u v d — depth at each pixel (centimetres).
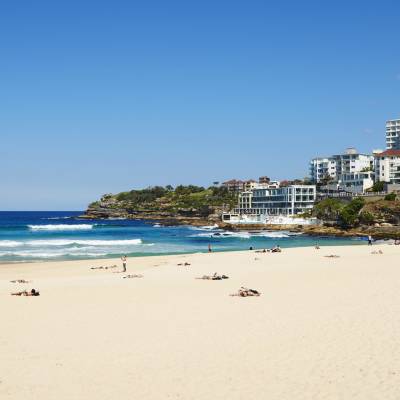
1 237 12325
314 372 1487
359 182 18638
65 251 8188
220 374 1493
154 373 1517
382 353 1645
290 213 18950
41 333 2034
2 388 1416
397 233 12669
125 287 3378
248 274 4009
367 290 2928
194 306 2559
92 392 1376
